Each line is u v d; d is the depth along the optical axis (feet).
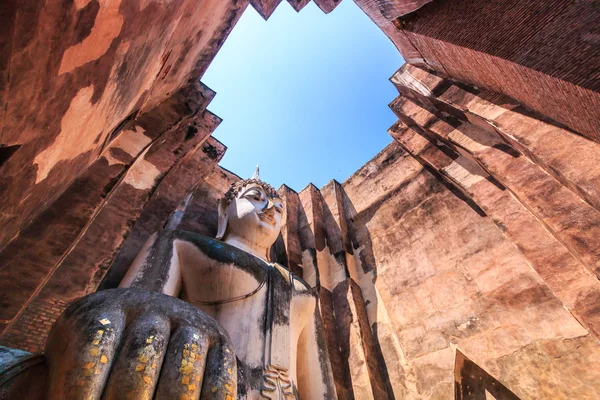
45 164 6.40
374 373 18.03
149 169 15.76
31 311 9.78
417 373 17.25
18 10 3.56
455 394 15.57
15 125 4.54
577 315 12.97
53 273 10.64
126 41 7.27
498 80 15.57
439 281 19.35
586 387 12.72
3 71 3.74
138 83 10.84
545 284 15.49
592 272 12.52
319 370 10.36
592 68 10.62
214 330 5.40
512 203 17.29
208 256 10.09
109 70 7.21
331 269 23.99
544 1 12.32
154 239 10.32
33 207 7.38
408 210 24.00
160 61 12.03
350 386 17.87
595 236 12.89
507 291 16.52
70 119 6.52
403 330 19.13
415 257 21.43
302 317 11.17
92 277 11.27
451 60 17.79
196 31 14.11
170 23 9.99
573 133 14.01
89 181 12.18
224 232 13.65
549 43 11.91
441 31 16.25
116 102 9.40
